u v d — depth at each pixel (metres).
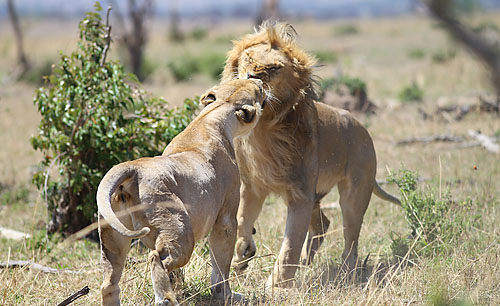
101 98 11.76
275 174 9.40
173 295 6.27
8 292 8.53
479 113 23.89
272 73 9.02
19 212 14.30
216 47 75.81
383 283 9.25
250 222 9.74
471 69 34.62
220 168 7.79
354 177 10.88
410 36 92.12
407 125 23.31
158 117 12.43
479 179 14.55
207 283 8.89
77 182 11.84
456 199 13.30
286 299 8.38
